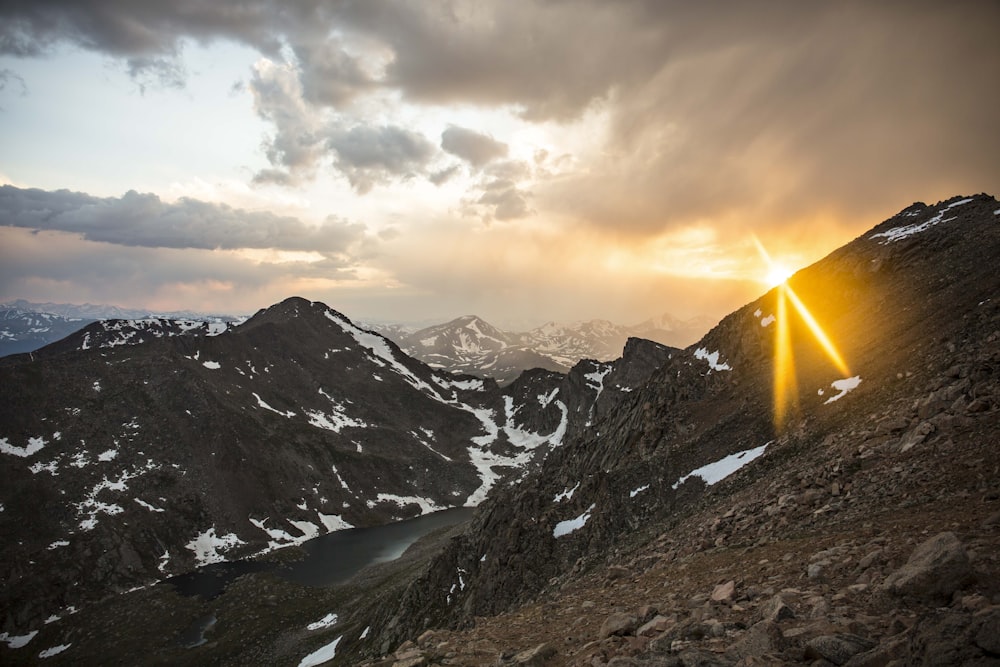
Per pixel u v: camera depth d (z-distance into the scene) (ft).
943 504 59.26
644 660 35.24
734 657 32.68
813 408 139.64
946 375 98.84
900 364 125.90
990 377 85.87
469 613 163.43
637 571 101.50
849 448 96.48
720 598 50.24
